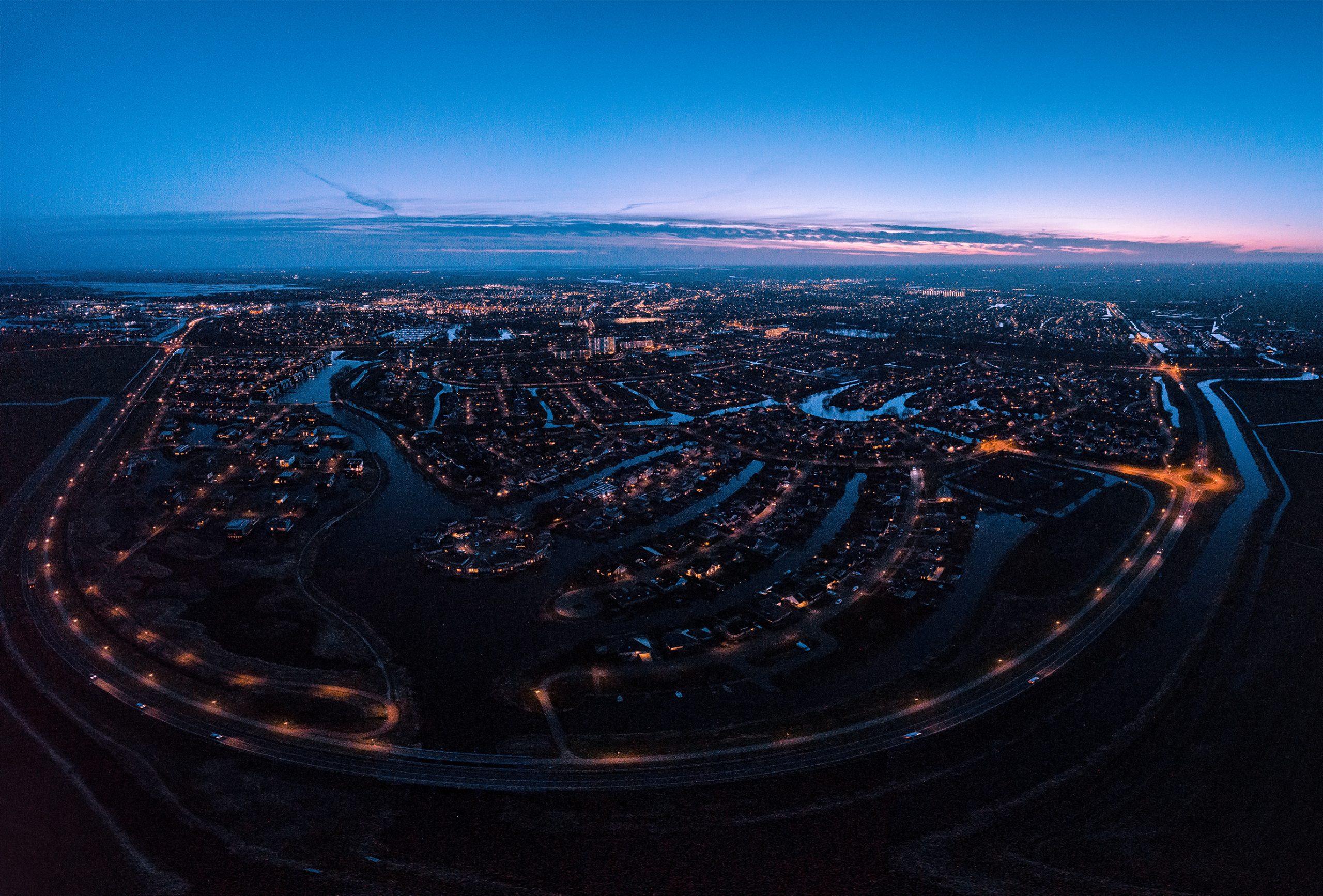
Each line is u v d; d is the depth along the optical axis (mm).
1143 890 66125
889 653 108438
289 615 117625
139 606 119438
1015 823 74625
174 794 77000
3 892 64812
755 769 82562
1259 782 80062
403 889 66250
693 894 66250
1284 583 129500
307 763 82562
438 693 97062
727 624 115062
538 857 70125
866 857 70312
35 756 82000
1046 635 112250
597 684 99438
